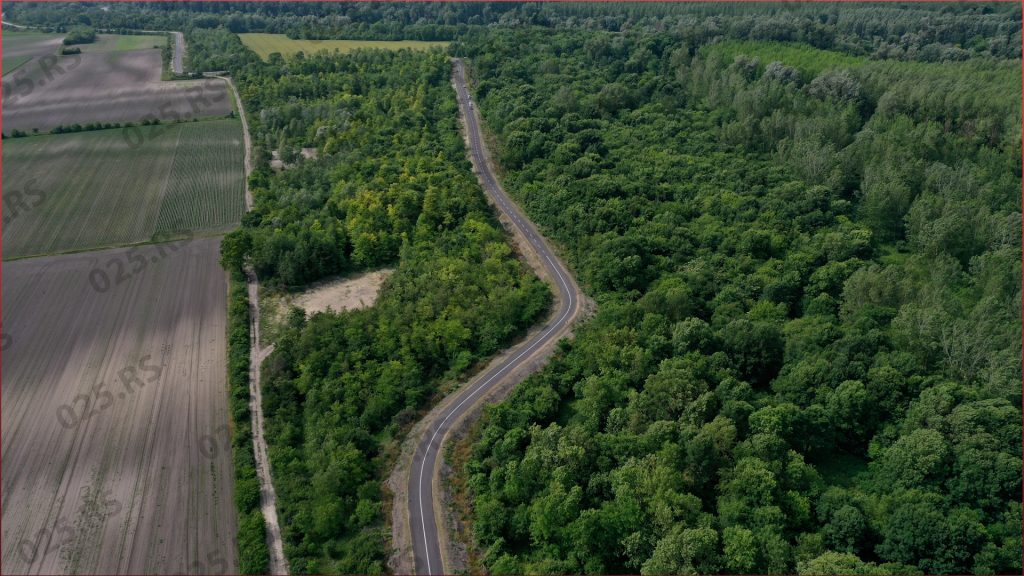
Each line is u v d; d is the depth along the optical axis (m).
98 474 121.12
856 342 135.62
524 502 112.94
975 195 199.50
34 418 133.00
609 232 185.00
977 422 116.50
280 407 136.12
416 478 121.31
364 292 181.75
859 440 126.88
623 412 125.31
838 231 188.50
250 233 190.88
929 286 157.88
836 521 103.69
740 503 104.06
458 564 105.69
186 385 143.38
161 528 111.38
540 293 172.00
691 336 141.25
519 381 144.12
